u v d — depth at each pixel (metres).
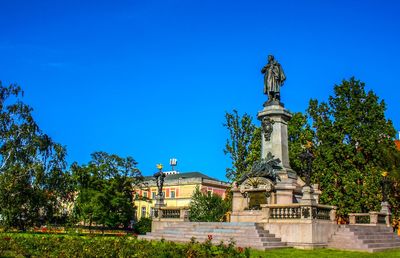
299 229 22.83
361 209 39.25
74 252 15.96
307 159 24.67
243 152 47.09
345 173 40.50
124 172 57.16
